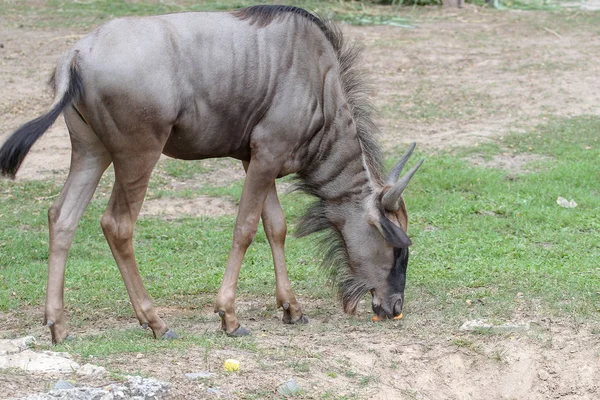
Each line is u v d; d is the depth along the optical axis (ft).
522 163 46.24
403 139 49.67
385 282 26.05
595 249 33.50
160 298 29.09
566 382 23.47
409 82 59.52
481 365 23.56
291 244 35.27
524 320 25.59
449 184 42.37
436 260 32.48
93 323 26.61
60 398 17.47
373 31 71.92
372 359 22.57
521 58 64.95
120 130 22.56
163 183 43.29
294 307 26.11
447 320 25.85
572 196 40.73
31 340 22.43
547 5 84.43
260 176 24.30
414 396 21.52
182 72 22.94
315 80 24.62
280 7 24.48
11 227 37.01
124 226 23.47
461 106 55.36
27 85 57.41
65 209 23.47
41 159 46.19
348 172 25.68
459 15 79.46
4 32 69.21
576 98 56.59
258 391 19.70
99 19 73.51
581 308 26.43
